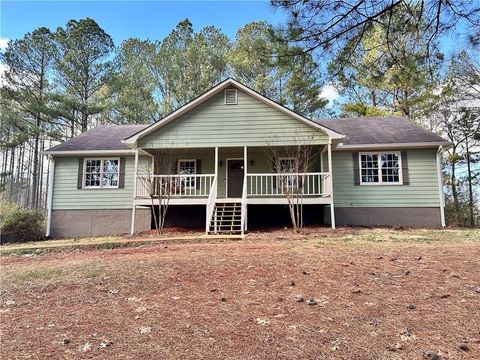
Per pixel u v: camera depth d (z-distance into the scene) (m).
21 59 25.11
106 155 14.90
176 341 3.24
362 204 13.59
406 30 4.80
